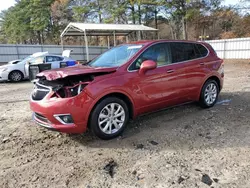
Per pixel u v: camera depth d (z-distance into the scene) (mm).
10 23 45375
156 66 4090
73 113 3387
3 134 4219
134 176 2795
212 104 5340
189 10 26703
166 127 4242
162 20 34719
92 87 3500
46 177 2838
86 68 3865
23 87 10305
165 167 2953
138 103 3988
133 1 29469
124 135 3953
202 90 5047
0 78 12078
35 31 42094
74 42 40312
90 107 3502
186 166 2957
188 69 4672
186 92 4703
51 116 3400
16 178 2834
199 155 3217
